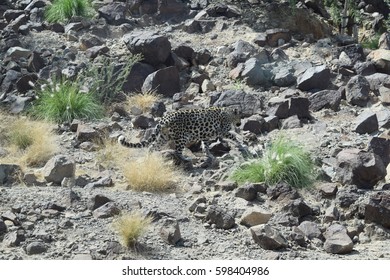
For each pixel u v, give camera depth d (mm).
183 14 65938
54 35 61500
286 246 34812
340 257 34188
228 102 50875
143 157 43281
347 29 68625
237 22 63875
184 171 42875
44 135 45938
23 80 53312
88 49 58438
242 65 56344
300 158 41562
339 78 56281
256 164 41219
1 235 34125
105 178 40500
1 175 40375
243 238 35469
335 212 37875
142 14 65688
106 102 52688
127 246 33594
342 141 46281
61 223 35312
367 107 52688
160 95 53719
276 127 48938
